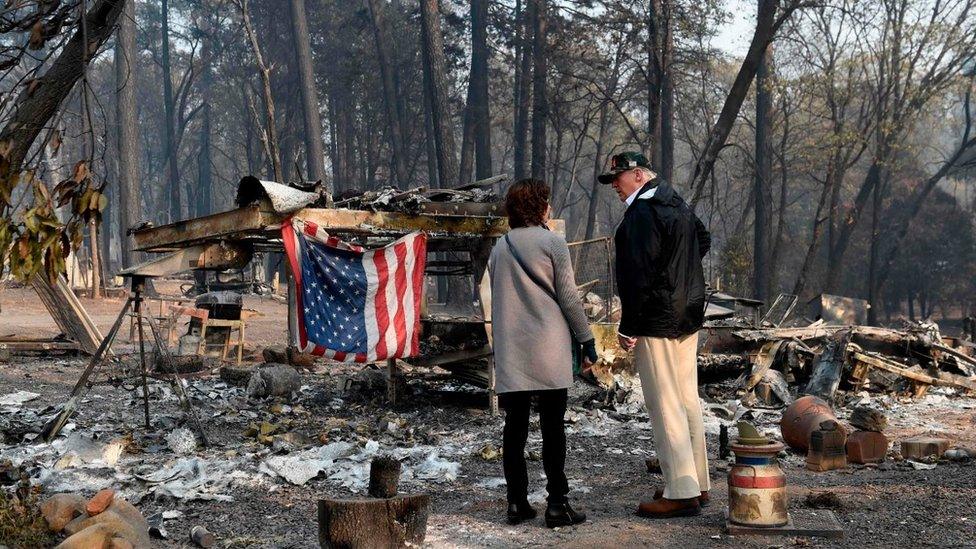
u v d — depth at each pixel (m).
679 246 4.59
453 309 31.56
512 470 4.67
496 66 53.03
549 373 4.46
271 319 24.70
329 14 49.41
